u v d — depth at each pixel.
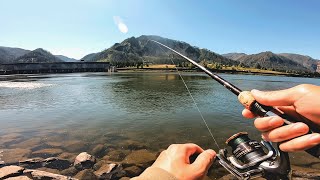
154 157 10.55
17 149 11.51
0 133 14.73
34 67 141.50
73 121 18.16
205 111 22.19
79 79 70.31
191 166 1.08
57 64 153.00
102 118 19.27
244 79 80.88
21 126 16.61
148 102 27.47
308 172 8.34
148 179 0.86
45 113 21.19
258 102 1.52
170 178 0.88
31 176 8.26
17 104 25.67
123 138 13.84
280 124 1.29
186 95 33.38
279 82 68.25
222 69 159.25
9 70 127.69
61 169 9.27
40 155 10.79
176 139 13.78
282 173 1.43
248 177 1.49
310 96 1.34
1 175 7.99
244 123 17.64
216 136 14.45
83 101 28.02
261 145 1.59
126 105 25.44
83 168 9.27
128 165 9.64
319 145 1.16
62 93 35.06
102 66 173.88
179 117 19.73
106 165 9.23
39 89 40.06
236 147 1.67
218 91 38.00
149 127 16.53
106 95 33.28
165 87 44.78
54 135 14.33
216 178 7.85
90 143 12.79
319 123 1.34
